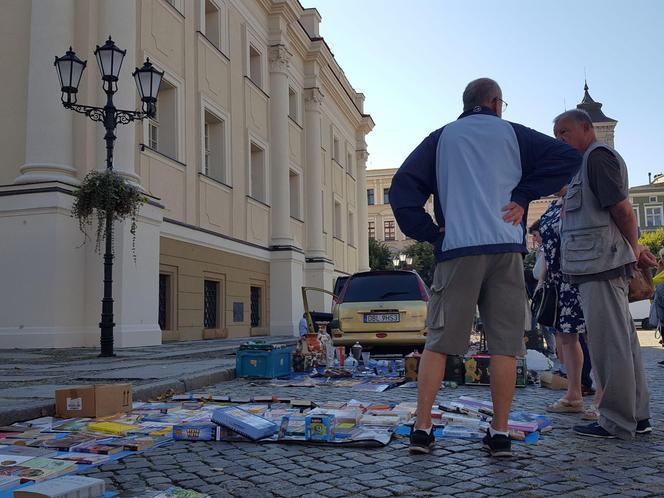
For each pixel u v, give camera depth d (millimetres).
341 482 3123
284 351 8281
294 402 5398
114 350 11430
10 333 11695
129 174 12734
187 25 16641
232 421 4105
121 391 5086
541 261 5965
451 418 4469
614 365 4020
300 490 3008
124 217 10883
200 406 5496
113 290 12156
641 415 4160
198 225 16812
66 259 11914
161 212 13523
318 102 26781
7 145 12859
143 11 14578
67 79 10344
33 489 2715
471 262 3484
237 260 19062
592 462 3455
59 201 11781
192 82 16781
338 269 30891
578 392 5141
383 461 3520
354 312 9992
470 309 3547
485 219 3492
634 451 3711
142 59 14461
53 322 11609
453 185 3588
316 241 25859
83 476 3107
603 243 4062
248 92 20578
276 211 22172
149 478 3254
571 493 2900
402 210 3592
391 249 69250
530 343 10195
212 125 18750
